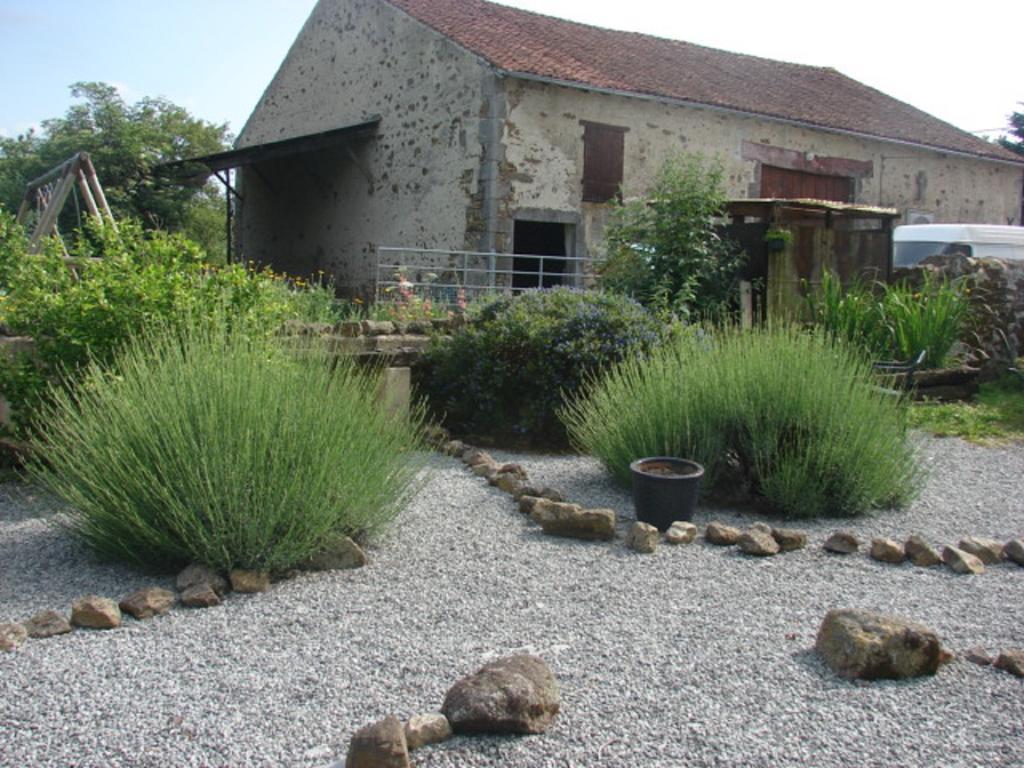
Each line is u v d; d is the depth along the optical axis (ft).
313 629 10.03
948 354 30.25
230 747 7.50
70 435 13.58
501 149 46.01
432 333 23.31
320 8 60.64
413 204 51.52
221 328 14.70
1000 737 7.88
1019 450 22.03
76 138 68.28
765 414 15.87
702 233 31.50
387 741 7.11
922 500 16.93
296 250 63.21
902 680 8.97
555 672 8.97
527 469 18.70
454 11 54.90
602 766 7.29
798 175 57.93
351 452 12.75
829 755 7.52
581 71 48.39
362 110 56.29
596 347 21.11
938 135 66.28
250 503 11.61
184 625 10.11
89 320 16.75
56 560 12.37
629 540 13.38
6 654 9.24
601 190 49.52
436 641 9.73
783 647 9.71
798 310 31.50
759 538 13.26
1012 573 12.71
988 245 43.37
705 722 8.00
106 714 8.00
